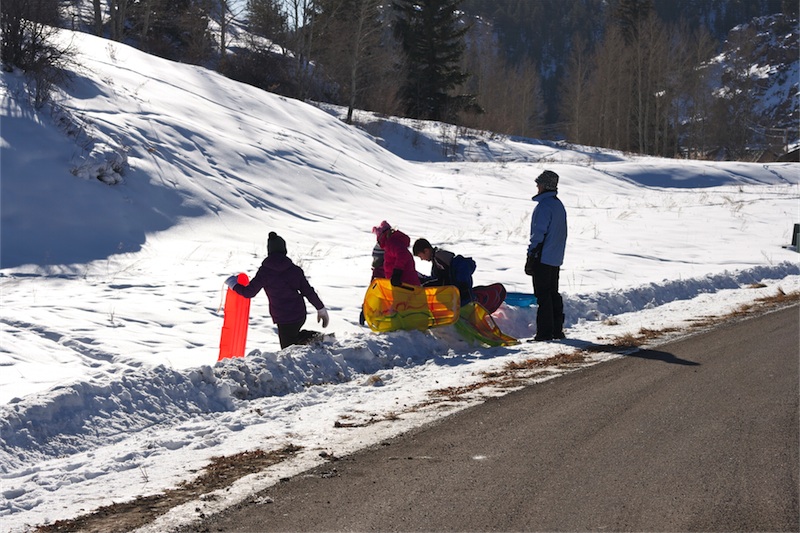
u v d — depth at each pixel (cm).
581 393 852
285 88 5597
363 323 1224
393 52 7050
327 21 6228
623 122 8544
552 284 1193
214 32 6391
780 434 688
